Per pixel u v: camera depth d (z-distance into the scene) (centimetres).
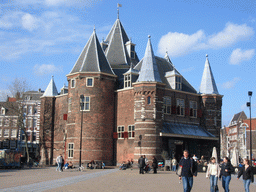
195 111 5091
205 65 5372
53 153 5619
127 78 4753
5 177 2503
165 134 4291
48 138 5675
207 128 5066
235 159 4031
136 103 4372
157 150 4228
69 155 4631
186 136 4522
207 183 2394
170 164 3959
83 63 4728
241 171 1666
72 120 4672
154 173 3322
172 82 4900
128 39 5906
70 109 4772
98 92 4625
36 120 7444
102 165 4219
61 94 5653
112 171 3572
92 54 4809
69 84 4853
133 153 4419
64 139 5328
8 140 7225
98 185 1928
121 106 4703
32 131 7394
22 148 7319
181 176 1441
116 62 5400
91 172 3331
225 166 1659
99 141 4538
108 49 5591
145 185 2003
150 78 4372
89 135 4512
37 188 1723
